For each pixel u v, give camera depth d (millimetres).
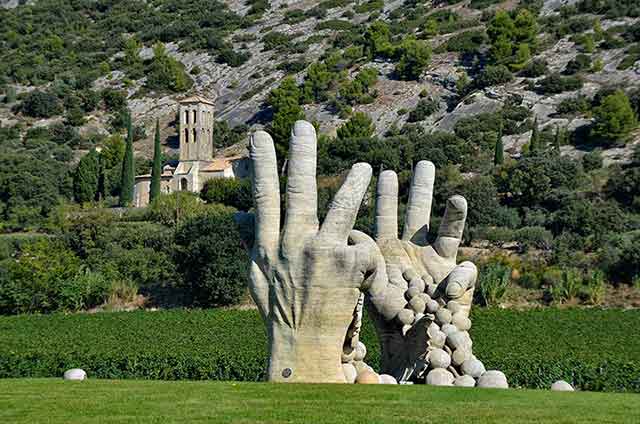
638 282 78312
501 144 124438
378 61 184375
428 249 26922
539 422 19125
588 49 164000
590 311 70688
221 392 22125
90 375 43312
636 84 147750
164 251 89000
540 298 79188
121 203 133125
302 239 22922
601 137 130625
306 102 175750
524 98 151625
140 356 44719
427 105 160625
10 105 193500
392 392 21844
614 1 182250
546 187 107125
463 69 173250
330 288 22641
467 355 24516
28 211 124250
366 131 142875
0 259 103188
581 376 39281
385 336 25766
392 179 27312
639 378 39000
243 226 24266
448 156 129000
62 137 178375
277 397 21047
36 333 68250
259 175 23438
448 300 25250
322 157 130500
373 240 25734
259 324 69688
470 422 18938
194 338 64062
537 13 192125
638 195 105250
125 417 19328
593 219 95312
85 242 92875
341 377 23047
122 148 165250
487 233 94562
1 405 20828
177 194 116438
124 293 85375
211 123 153250
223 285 80062
